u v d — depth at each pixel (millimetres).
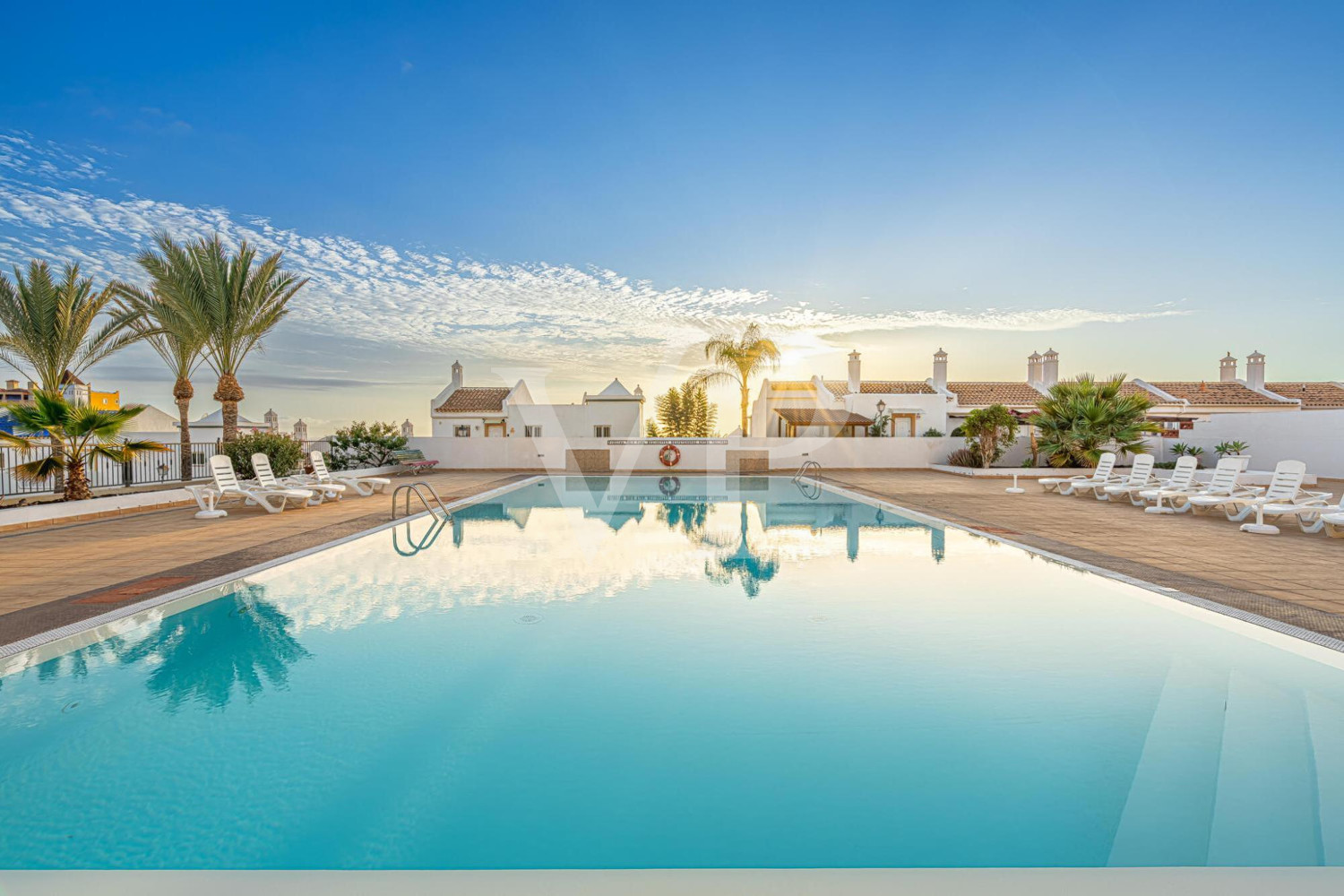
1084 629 4832
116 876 1897
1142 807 2582
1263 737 3146
